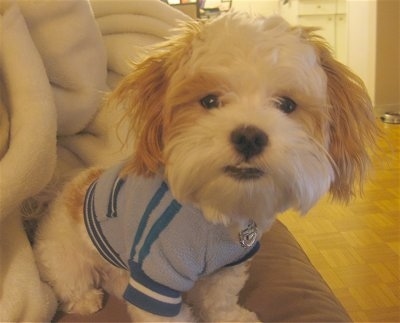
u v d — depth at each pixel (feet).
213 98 2.31
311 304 3.00
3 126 3.02
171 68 2.45
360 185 2.70
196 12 6.99
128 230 2.66
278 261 3.40
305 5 14.74
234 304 3.10
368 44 12.85
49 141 3.02
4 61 3.11
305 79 2.30
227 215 2.48
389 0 12.20
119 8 4.18
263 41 2.26
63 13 3.56
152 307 2.56
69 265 3.15
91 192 3.00
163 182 2.61
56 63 3.60
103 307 3.15
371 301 5.40
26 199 3.23
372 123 2.71
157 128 2.49
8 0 3.28
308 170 2.28
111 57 4.18
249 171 2.20
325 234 6.83
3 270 2.86
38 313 2.82
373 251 6.37
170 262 2.54
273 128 2.16
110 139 3.84
